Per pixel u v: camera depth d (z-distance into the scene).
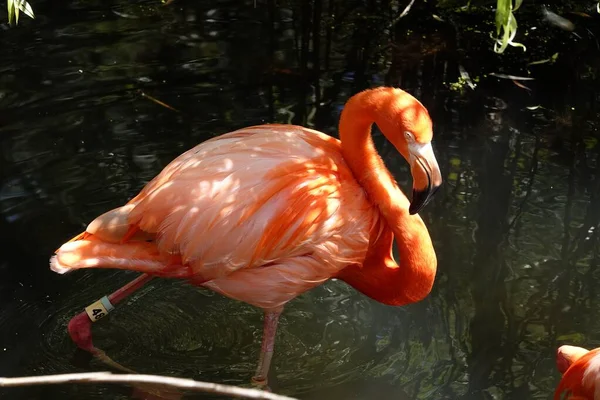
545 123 5.24
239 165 3.30
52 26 6.12
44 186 4.49
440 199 4.55
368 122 3.41
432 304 3.88
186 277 3.39
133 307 3.88
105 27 6.15
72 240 3.38
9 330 3.66
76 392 3.34
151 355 3.57
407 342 3.66
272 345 3.46
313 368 3.50
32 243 4.11
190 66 5.70
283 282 3.37
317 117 5.18
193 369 3.49
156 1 6.58
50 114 5.11
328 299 3.98
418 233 3.42
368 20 6.46
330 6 6.66
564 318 3.78
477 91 5.57
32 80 5.44
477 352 3.57
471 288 3.96
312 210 3.29
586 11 6.49
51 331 3.68
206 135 4.96
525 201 4.54
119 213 3.35
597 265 4.09
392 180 3.52
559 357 3.01
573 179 4.71
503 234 4.30
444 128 5.18
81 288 3.96
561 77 5.73
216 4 6.57
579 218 4.40
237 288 3.40
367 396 3.33
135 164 4.69
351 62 5.87
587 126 5.21
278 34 6.18
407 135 3.23
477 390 3.35
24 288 3.89
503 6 3.10
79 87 5.40
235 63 5.78
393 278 3.53
